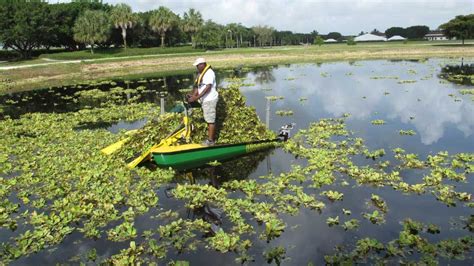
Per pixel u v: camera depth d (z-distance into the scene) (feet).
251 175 31.07
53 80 114.21
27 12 173.17
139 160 32.40
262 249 20.21
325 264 18.79
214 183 29.76
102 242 21.53
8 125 50.01
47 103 70.90
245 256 19.49
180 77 113.91
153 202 25.79
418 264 17.89
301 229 22.11
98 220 23.84
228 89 41.24
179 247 20.51
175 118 36.65
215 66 147.43
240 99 41.14
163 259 19.56
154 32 242.37
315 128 43.88
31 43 185.26
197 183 29.73
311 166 31.45
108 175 30.45
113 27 208.23
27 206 26.23
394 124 46.39
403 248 19.52
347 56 184.14
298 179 29.09
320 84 83.51
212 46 267.39
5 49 190.19
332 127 44.62
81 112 58.75
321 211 24.22
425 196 25.82
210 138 34.30
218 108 38.86
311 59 174.60
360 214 23.66
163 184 29.60
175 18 234.79
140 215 24.50
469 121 46.75
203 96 33.19
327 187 27.81
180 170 32.58
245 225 22.24
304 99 64.95
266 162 34.06
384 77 91.20
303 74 106.11
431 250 18.98
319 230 21.91
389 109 55.26
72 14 210.18
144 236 21.88
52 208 25.44
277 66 138.82
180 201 26.43
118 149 34.47
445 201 24.90
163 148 32.50
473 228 21.40
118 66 149.28
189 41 322.75
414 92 68.80
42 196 27.58
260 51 209.15
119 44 240.12
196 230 22.39
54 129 47.09
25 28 170.60
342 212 24.04
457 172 29.76
